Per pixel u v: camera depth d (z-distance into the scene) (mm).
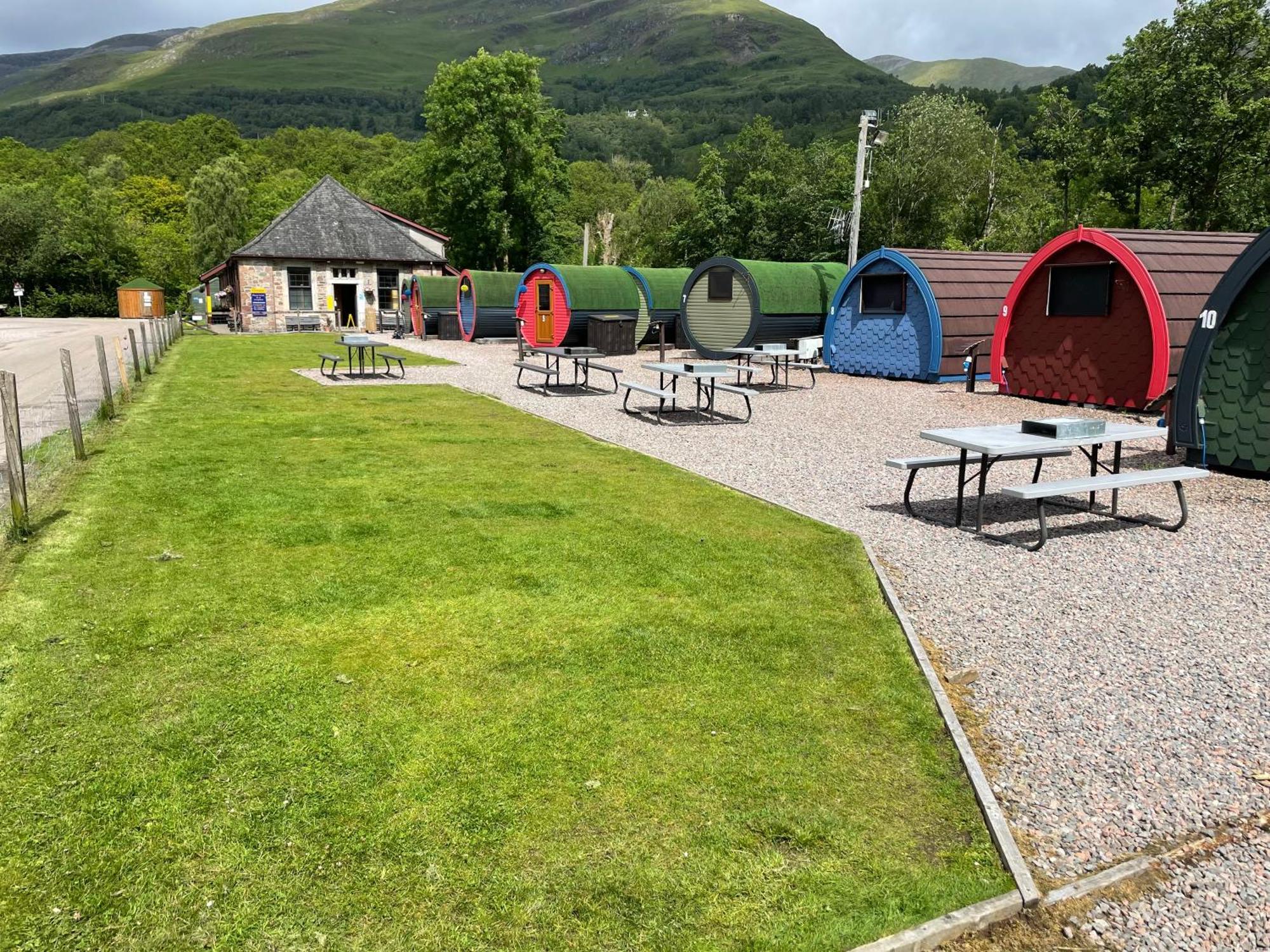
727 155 55844
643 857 3250
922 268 18297
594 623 5383
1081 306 14656
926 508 8445
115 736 3961
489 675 4656
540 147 54750
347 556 6590
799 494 8891
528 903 3002
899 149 46719
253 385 17438
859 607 5746
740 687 4594
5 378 6598
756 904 3029
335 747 3910
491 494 8578
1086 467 10305
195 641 4996
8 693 4328
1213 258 14312
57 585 5828
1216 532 7652
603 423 13172
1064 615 5723
